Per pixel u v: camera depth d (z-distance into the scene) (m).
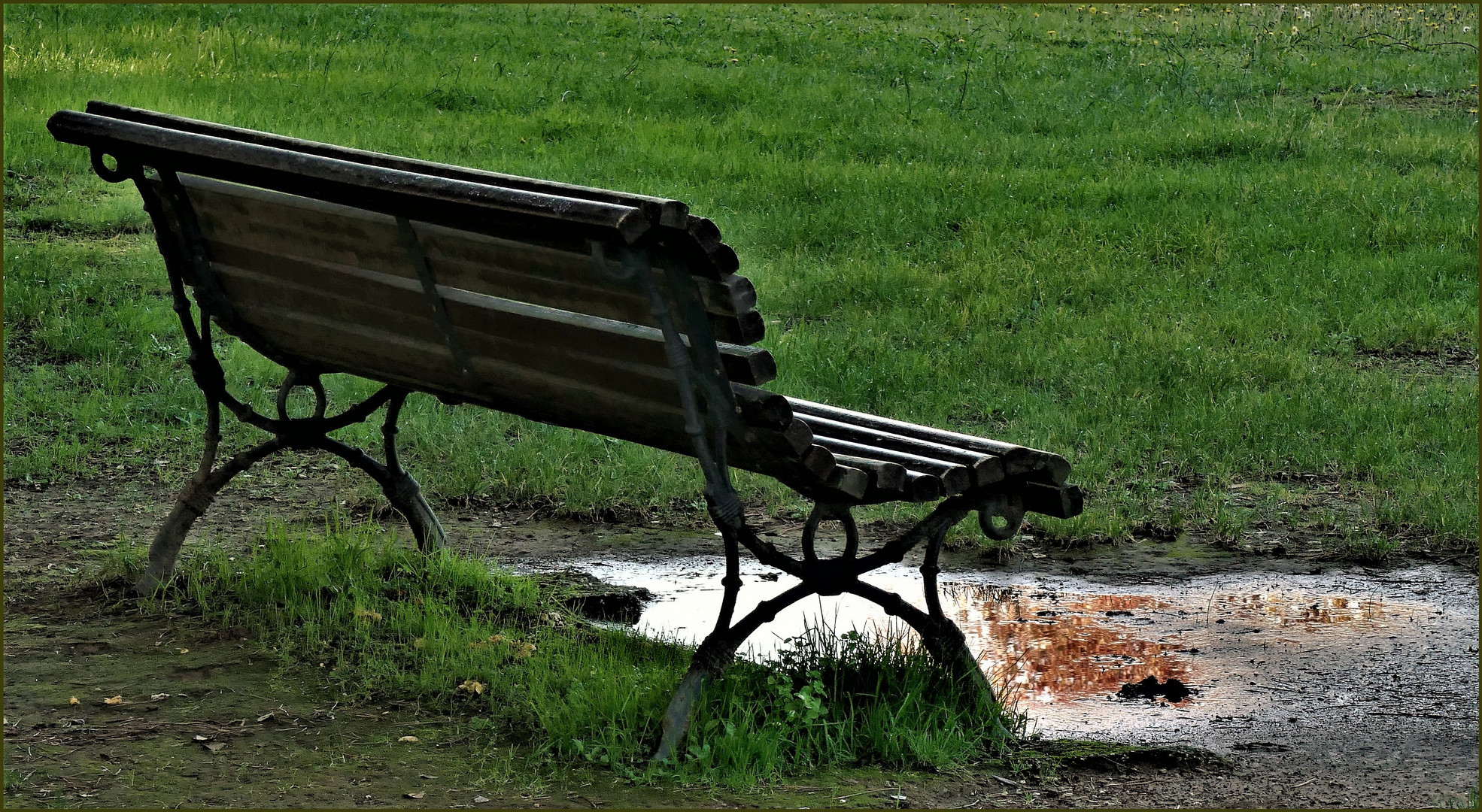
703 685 8.98
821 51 47.75
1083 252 25.47
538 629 11.08
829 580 9.34
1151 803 8.50
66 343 19.12
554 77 42.03
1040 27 55.28
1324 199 29.61
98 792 8.16
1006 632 11.68
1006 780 8.77
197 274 11.23
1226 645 11.38
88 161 29.41
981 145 35.28
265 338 11.51
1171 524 14.25
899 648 10.23
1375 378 18.97
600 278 8.37
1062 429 17.12
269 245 10.52
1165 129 36.84
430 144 33.19
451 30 49.66
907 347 20.80
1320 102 40.81
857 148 34.97
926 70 44.88
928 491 9.02
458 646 10.39
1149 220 27.72
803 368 19.09
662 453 15.92
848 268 24.48
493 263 9.00
